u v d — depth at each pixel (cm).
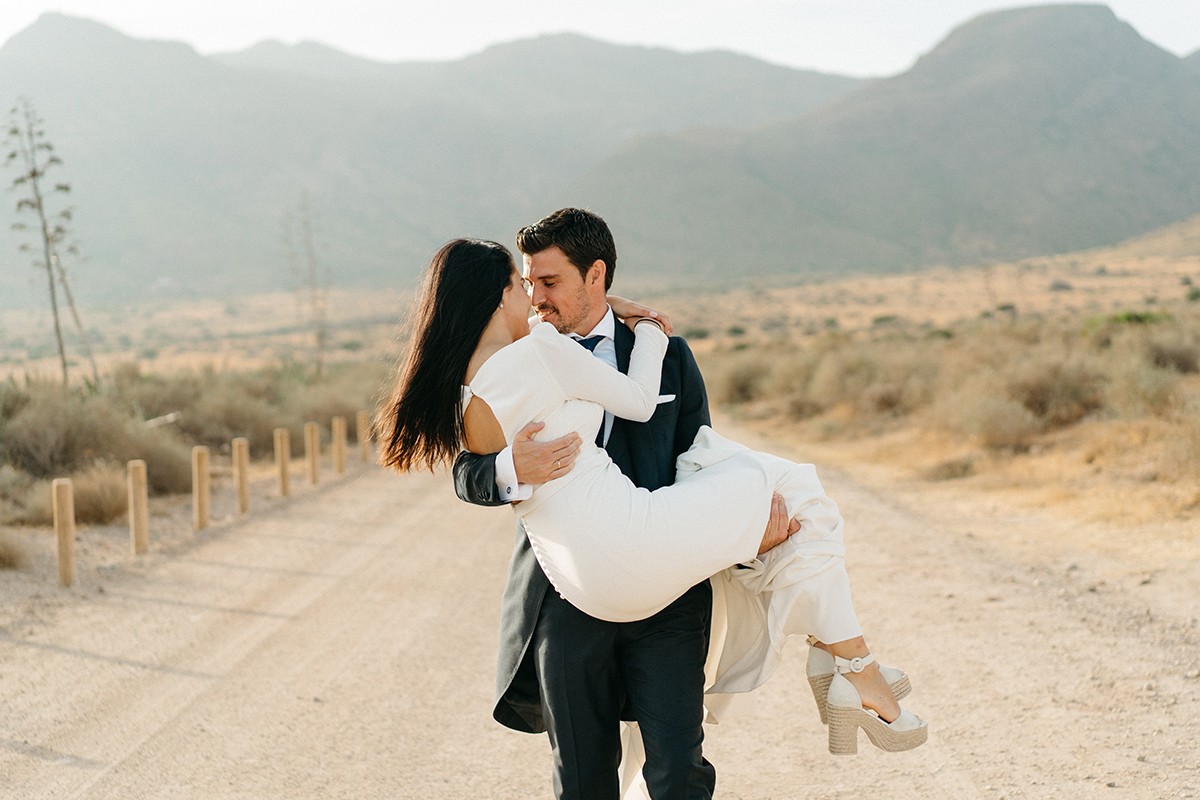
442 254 328
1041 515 1195
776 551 326
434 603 879
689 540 305
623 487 312
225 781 504
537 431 309
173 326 19738
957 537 1099
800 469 331
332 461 2066
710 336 10581
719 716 360
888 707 327
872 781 485
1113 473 1327
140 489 1082
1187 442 1260
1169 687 586
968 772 485
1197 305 4944
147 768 520
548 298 336
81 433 1531
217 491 1603
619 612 308
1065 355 2147
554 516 309
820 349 4238
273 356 9875
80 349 11419
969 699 588
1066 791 455
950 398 2002
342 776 510
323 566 1038
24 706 613
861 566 959
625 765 368
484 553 1110
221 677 672
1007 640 700
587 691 320
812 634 333
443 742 557
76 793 489
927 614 778
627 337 343
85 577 965
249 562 1058
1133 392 1664
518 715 346
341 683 661
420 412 322
